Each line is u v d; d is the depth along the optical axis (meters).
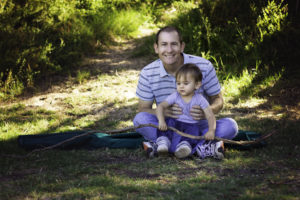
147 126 3.92
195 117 3.80
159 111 3.78
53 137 4.33
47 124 5.30
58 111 5.98
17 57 7.38
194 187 2.94
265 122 4.96
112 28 10.41
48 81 7.58
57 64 8.19
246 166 3.46
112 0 11.70
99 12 10.61
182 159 3.75
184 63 3.96
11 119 5.45
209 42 7.80
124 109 5.99
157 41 3.86
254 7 7.95
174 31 3.77
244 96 6.18
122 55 9.12
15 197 2.78
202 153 3.74
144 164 3.59
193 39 8.25
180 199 2.71
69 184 3.03
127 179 3.16
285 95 6.02
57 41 8.57
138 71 7.96
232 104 5.89
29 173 3.38
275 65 6.98
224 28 8.10
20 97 6.79
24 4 8.22
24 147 4.18
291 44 7.25
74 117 5.70
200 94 3.83
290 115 5.23
